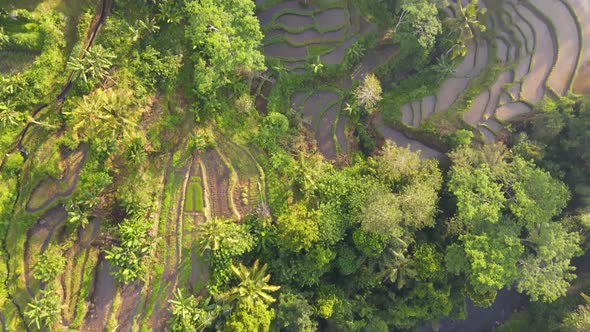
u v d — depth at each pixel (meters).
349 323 37.94
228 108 38.84
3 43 32.12
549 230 36.94
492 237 37.31
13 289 33.16
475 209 36.47
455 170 38.50
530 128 41.91
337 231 36.44
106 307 35.22
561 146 40.12
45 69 32.97
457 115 42.38
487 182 37.25
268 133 38.94
